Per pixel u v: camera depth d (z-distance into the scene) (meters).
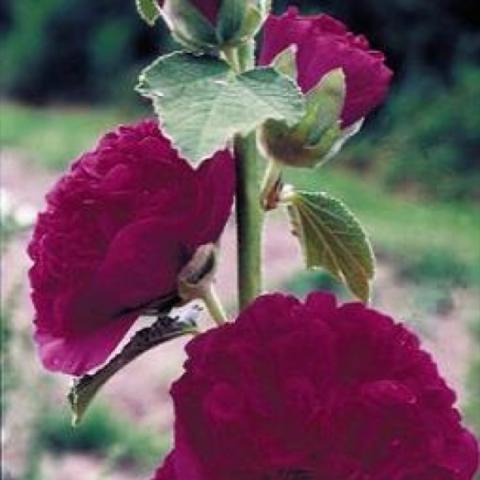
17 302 1.82
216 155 0.65
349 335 0.63
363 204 4.41
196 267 0.65
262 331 0.62
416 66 5.08
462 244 3.64
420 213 4.27
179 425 0.62
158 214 0.64
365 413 0.61
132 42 6.28
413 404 0.61
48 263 0.65
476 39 5.09
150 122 0.68
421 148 4.60
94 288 0.64
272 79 0.60
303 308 0.63
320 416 0.61
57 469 2.58
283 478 0.61
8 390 1.81
